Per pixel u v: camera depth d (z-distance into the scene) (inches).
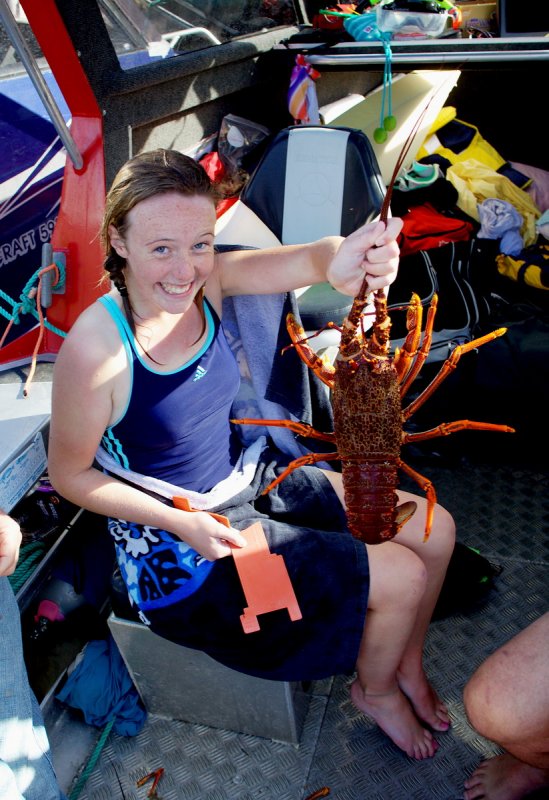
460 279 121.3
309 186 100.2
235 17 113.1
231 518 69.8
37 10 73.5
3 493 69.9
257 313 75.4
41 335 83.7
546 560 97.0
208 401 66.7
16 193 108.7
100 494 65.3
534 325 114.5
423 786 73.4
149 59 94.1
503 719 58.6
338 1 136.7
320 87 133.3
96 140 85.2
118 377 61.2
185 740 80.0
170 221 55.7
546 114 158.7
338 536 68.0
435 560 73.0
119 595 73.5
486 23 132.9
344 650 66.2
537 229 143.3
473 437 111.7
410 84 144.6
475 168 148.1
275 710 75.0
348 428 63.2
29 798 61.1
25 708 60.6
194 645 68.3
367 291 61.1
